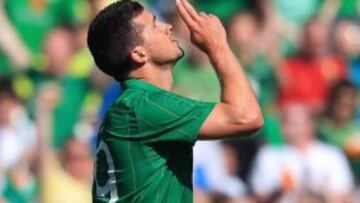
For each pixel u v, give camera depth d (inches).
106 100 1037.2
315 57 1162.0
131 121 510.3
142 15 524.7
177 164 514.0
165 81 524.4
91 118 1044.5
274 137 1073.5
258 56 1141.7
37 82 1084.5
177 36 1090.7
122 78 526.3
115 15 523.8
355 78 1167.6
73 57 1096.2
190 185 516.1
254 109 504.7
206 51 518.0
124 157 512.4
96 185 527.8
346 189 1085.1
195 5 1157.1
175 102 508.4
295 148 1076.5
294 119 1078.4
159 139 508.4
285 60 1154.0
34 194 1021.2
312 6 1203.2
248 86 510.3
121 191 514.9
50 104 1066.7
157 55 522.0
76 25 1116.5
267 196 1054.4
